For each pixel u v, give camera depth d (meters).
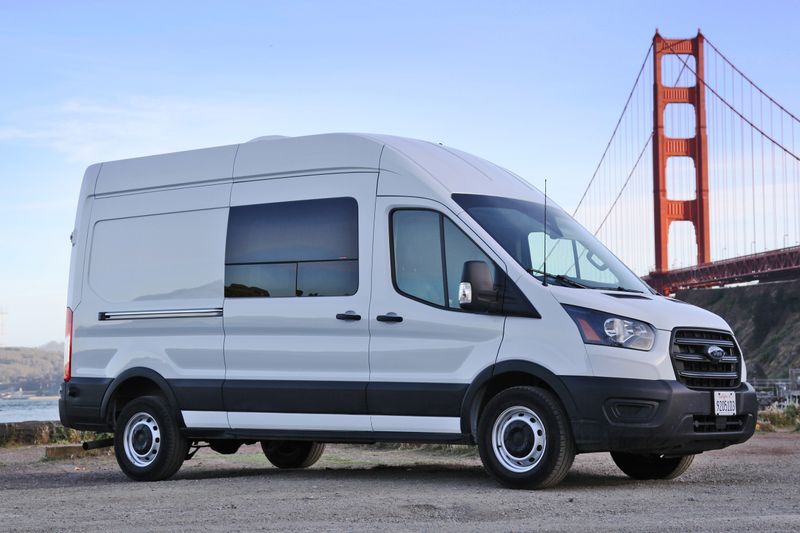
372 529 5.35
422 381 7.74
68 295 9.78
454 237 7.75
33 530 5.49
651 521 5.50
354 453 12.33
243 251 8.72
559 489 7.29
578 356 7.18
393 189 8.05
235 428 8.64
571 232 8.30
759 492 6.90
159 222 9.28
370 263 8.05
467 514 5.95
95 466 11.32
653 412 7.07
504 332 7.45
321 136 8.49
